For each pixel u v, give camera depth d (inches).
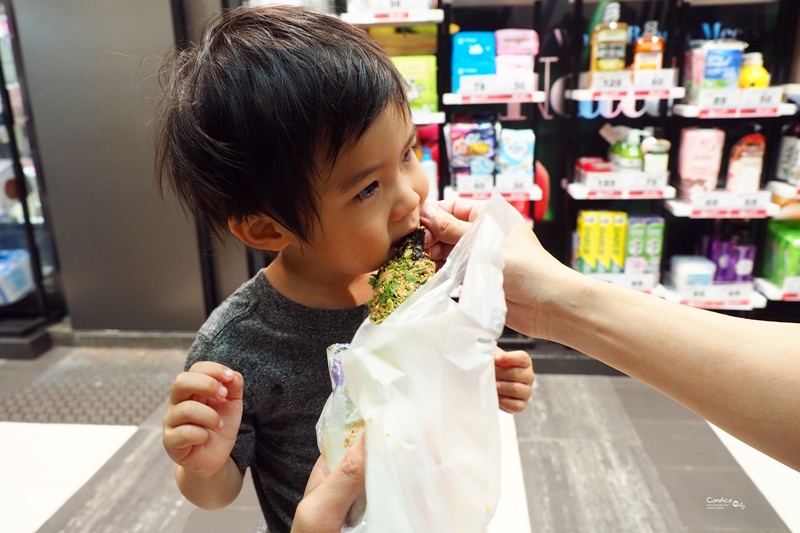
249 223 27.6
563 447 78.7
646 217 96.7
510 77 88.4
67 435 83.3
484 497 20.9
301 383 31.7
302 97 23.7
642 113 100.7
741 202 91.6
